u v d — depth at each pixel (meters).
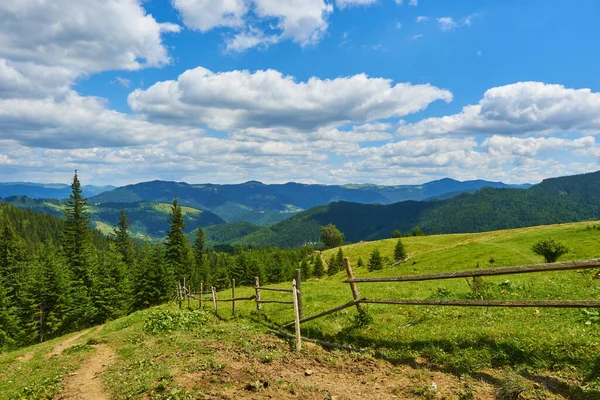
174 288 64.81
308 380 7.72
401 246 109.06
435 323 10.28
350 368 8.27
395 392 6.71
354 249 169.25
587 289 12.13
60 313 56.38
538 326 8.30
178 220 74.00
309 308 16.11
